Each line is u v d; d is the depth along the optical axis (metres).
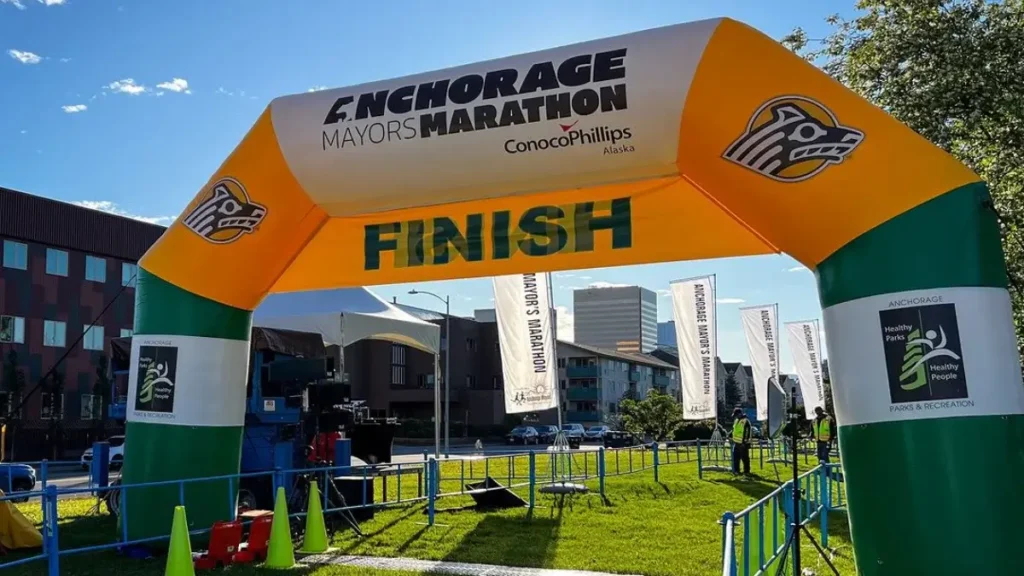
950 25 11.45
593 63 7.69
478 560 8.95
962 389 6.30
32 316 42.69
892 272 6.59
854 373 6.72
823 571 8.51
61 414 42.44
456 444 59.47
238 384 9.57
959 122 11.67
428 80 8.41
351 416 13.40
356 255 10.24
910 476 6.37
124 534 9.03
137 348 9.47
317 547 9.39
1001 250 6.62
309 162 8.72
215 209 9.10
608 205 9.34
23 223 42.50
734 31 7.34
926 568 6.27
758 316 27.23
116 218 47.78
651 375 98.38
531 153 8.00
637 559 8.98
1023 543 6.13
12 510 9.99
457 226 9.80
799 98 7.04
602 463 14.99
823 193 6.88
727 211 8.23
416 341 15.46
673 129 7.52
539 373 15.56
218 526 8.63
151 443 9.17
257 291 9.59
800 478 10.27
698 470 19.91
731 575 4.68
